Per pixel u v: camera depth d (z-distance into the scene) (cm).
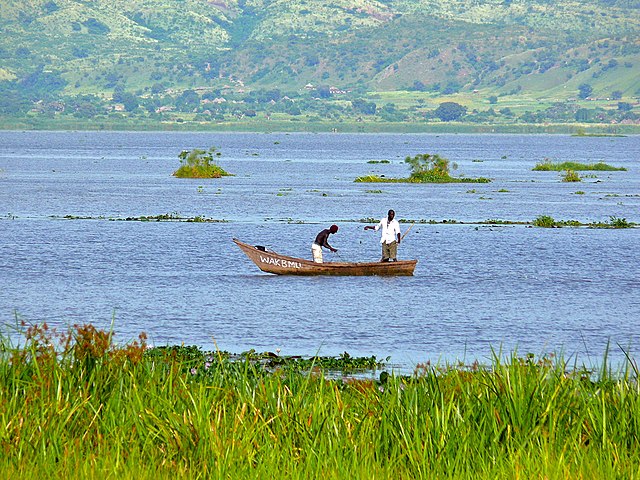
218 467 3931
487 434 4322
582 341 9250
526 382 4681
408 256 16162
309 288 12388
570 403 4647
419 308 10931
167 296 11606
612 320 10344
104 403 4600
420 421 4391
